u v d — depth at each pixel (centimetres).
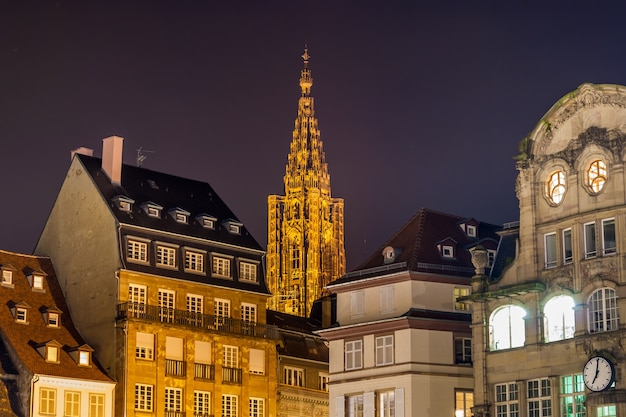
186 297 9631
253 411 9762
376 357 8638
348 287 8950
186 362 9406
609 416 6912
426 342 8475
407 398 8362
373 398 8575
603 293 7112
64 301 9675
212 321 9681
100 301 9394
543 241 7500
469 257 8869
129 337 9119
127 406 8994
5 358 8806
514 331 7531
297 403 10231
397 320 8494
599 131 7256
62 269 9800
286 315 10938
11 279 9406
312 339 10600
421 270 8594
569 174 7375
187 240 9794
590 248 7244
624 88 7156
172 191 10181
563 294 7312
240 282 10031
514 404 7412
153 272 9462
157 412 9156
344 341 8869
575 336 7150
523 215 7600
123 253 9375
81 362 9019
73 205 9869
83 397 8875
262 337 9931
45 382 8675
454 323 8544
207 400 9481
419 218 9081
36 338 9081
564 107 7469
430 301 8581
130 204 9675
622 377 6900
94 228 9619
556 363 7238
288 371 10244
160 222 9738
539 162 7562
